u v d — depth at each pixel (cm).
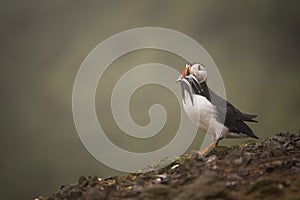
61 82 3053
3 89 3142
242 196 447
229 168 524
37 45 3378
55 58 3247
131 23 3181
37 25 3531
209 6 3077
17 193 2394
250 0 3139
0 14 3666
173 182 512
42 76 3191
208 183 468
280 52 2972
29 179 2416
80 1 3456
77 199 498
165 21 3084
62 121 2800
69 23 3375
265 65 2822
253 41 2969
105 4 3384
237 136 694
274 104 2459
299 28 3089
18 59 3356
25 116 2908
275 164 511
